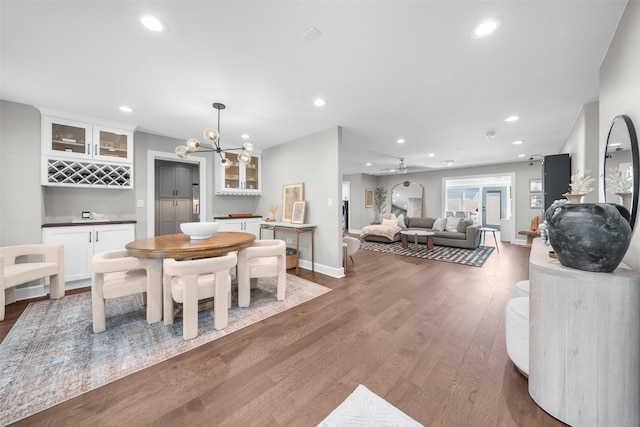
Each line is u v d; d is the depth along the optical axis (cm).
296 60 197
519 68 208
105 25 156
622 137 150
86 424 121
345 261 416
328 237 386
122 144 346
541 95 260
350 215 950
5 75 217
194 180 580
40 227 288
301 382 151
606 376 113
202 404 134
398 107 292
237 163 491
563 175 357
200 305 265
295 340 199
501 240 720
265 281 350
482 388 146
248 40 172
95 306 205
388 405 133
